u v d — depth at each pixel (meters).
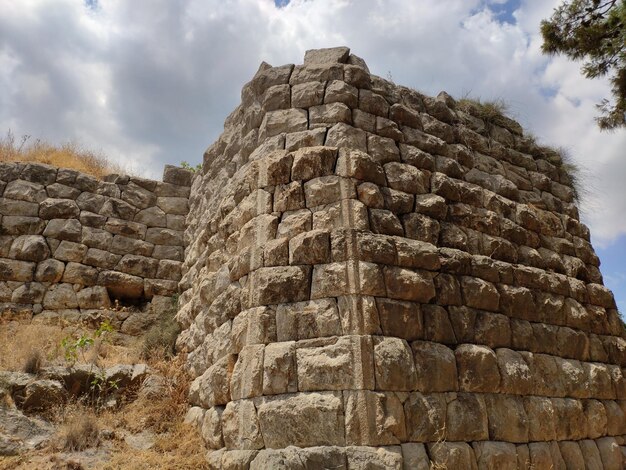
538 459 6.99
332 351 6.20
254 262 6.97
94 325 10.41
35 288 10.30
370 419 5.85
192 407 7.94
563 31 11.21
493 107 10.02
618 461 8.09
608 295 9.64
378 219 7.06
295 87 8.09
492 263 7.89
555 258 9.14
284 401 6.09
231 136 9.61
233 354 6.90
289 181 7.36
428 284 6.94
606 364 8.94
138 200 11.98
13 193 10.92
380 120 7.96
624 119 11.16
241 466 5.93
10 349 8.51
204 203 10.53
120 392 8.13
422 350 6.55
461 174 8.60
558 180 10.49
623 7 10.30
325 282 6.55
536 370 7.64
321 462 5.66
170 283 11.48
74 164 12.47
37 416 7.23
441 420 6.29
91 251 11.05
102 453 6.70
